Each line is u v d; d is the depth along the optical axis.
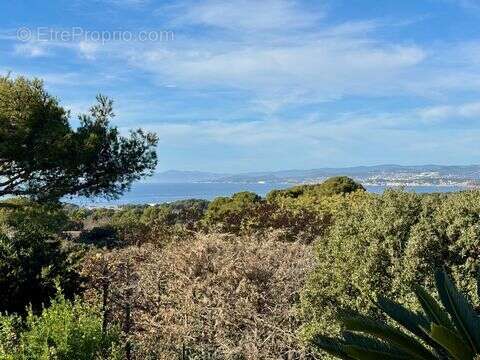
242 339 7.09
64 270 7.10
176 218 12.00
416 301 4.83
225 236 9.02
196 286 7.82
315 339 3.87
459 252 5.01
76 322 5.17
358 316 3.81
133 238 11.05
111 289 8.39
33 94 13.58
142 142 14.62
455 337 3.27
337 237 5.82
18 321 5.43
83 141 13.30
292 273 7.62
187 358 7.04
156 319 7.94
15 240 7.00
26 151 12.93
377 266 5.36
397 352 3.62
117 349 5.33
